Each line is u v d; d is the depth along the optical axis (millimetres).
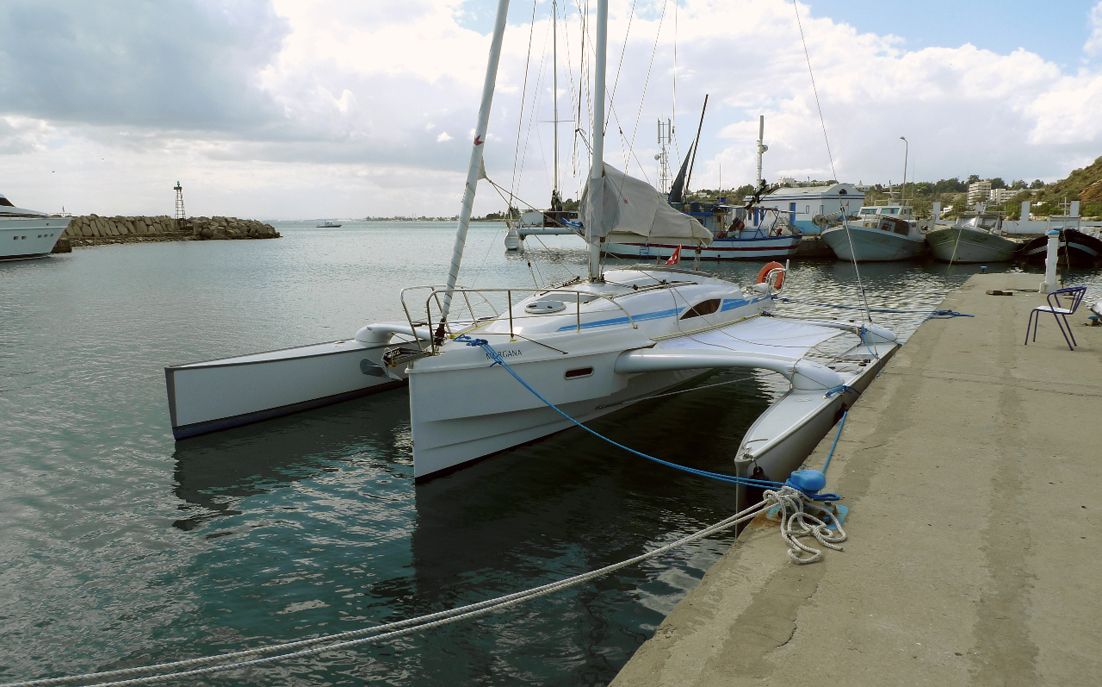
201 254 45906
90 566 4566
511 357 6305
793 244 33312
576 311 7250
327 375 8461
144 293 20594
